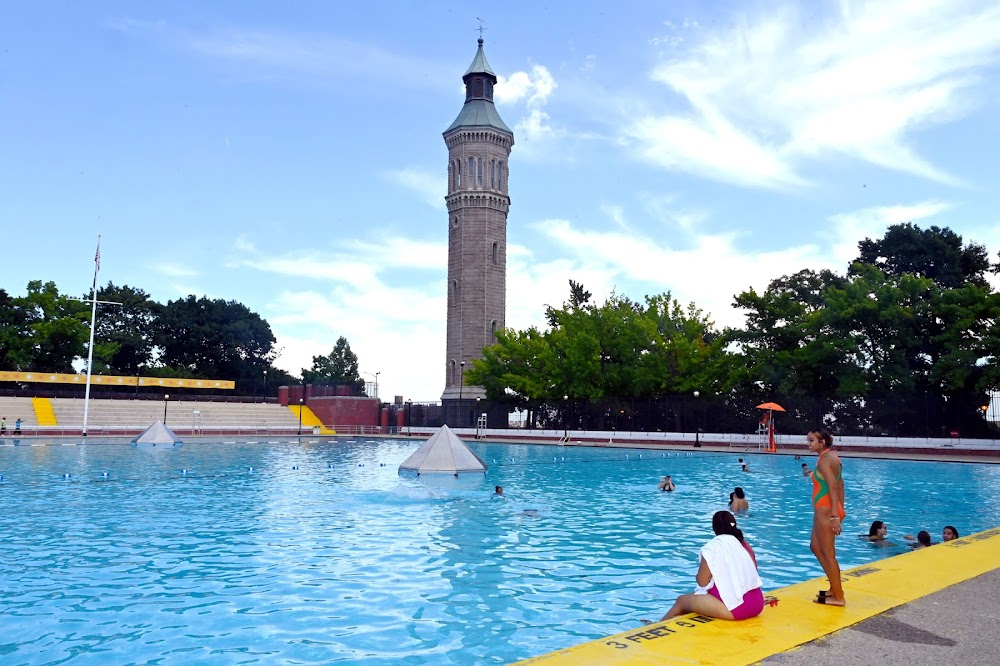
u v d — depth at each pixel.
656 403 52.91
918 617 6.37
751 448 44.06
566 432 54.50
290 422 72.25
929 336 44.31
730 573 6.43
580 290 92.56
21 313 78.75
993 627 6.08
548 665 5.19
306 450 45.22
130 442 48.56
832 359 44.66
